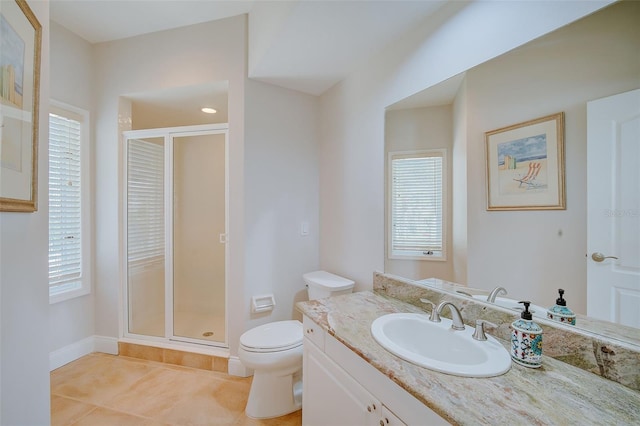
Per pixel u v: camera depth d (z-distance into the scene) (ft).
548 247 3.15
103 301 7.95
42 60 3.28
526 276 3.36
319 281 6.72
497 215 3.68
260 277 7.22
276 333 5.90
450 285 4.34
